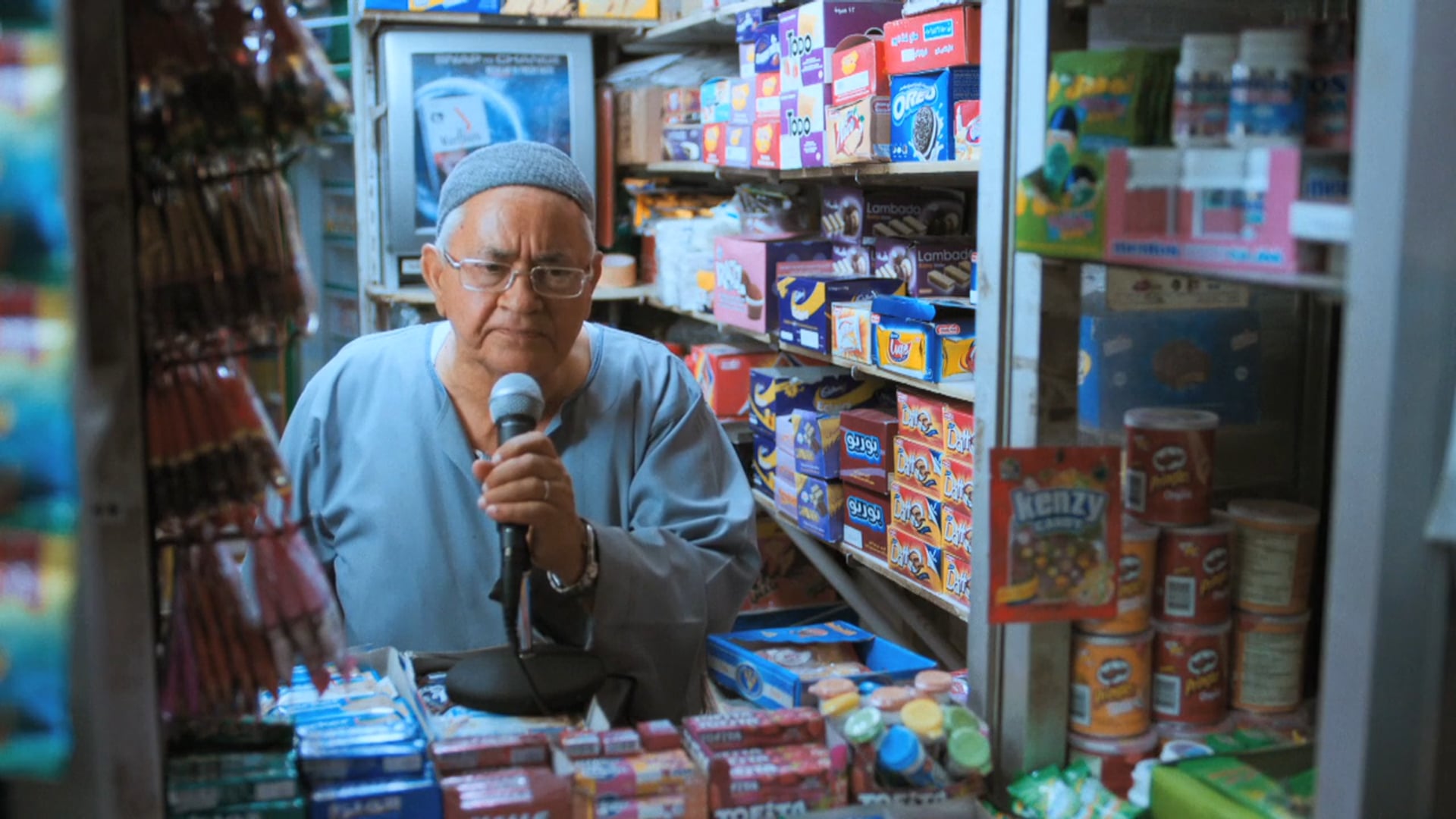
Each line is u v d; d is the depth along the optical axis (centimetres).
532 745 110
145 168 96
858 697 118
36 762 71
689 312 387
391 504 183
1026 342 117
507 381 157
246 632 104
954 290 293
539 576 163
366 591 182
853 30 298
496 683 134
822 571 335
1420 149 83
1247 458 131
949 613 338
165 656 102
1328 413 133
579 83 405
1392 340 84
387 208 396
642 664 162
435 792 102
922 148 270
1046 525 111
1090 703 118
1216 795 102
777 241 337
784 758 112
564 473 150
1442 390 85
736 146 351
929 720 115
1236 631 120
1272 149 89
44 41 70
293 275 108
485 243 171
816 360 356
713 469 193
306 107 101
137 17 92
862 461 299
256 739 107
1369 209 84
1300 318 132
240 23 99
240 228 102
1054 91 105
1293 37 92
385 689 126
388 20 386
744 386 371
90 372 87
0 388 70
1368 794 88
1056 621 115
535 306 173
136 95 93
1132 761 117
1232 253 92
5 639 70
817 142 304
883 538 296
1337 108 92
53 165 69
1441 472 86
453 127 391
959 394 257
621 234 436
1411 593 87
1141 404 126
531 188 174
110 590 91
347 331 443
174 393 98
